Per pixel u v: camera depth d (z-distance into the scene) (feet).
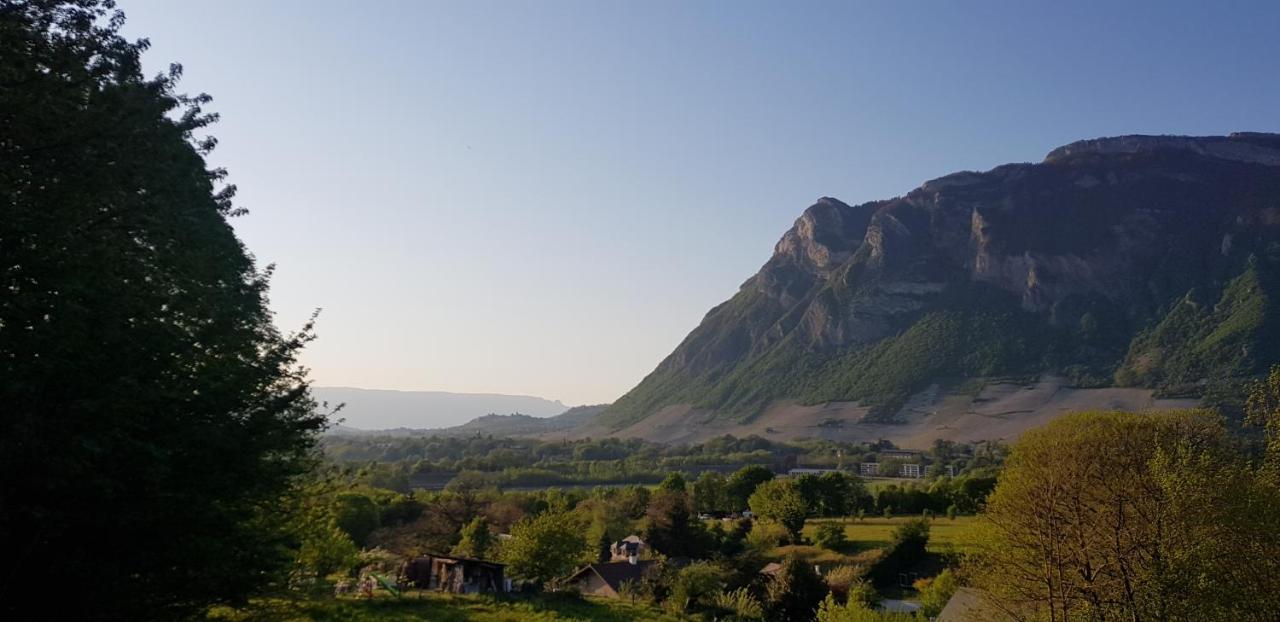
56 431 38.22
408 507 287.07
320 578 131.34
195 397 48.80
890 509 339.57
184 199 56.13
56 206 41.73
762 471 398.01
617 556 277.85
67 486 38.65
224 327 54.44
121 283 43.42
